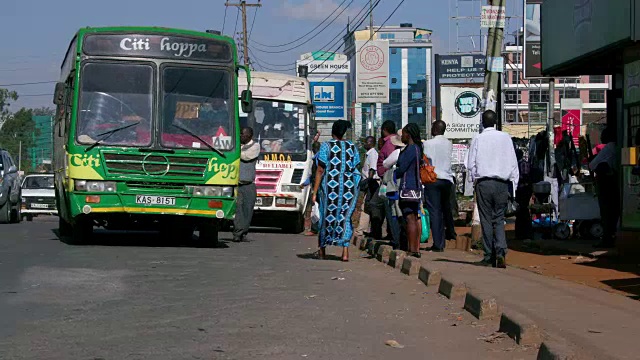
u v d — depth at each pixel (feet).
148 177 45.83
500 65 52.85
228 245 52.80
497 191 36.55
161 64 47.32
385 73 155.53
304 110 71.87
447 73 176.24
